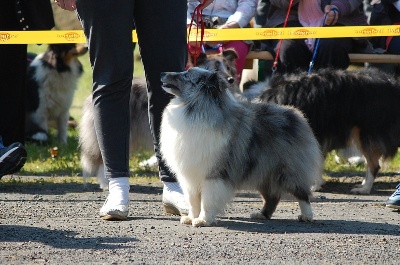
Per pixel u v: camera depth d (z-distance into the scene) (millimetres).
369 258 6234
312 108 11297
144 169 13562
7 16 12172
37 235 7051
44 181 11836
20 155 8719
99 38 7840
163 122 7867
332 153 14719
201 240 6910
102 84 8016
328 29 12539
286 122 8156
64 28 20594
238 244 6727
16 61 12148
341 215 8789
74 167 13602
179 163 7641
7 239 6848
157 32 8031
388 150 11461
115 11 7750
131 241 6789
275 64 12922
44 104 17094
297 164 8062
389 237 7188
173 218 8305
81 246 6551
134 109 12070
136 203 9531
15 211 8609
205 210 7691
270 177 8078
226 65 13312
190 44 12961
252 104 8211
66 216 8297
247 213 8883
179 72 7832
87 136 11195
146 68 8250
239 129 7742
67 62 17266
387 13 13555
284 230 7566
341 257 6254
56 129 18766
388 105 11414
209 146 7492
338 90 11320
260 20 14594
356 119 11352
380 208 9453
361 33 12477
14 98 12328
